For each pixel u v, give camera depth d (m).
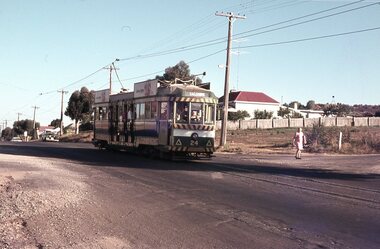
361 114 118.88
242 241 8.16
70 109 92.25
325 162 26.86
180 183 15.53
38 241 8.08
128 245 7.88
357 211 10.94
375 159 28.91
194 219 9.92
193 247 7.78
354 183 16.88
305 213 10.63
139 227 9.19
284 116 100.12
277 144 44.03
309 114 117.69
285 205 11.63
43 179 16.31
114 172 18.70
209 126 24.05
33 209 10.86
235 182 15.99
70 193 13.24
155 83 24.97
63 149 35.59
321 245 7.92
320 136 38.59
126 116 28.75
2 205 11.27
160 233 8.72
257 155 32.91
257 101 99.75
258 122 76.56
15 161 23.38
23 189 13.91
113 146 31.02
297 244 7.98
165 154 24.47
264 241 8.16
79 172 18.69
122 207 11.24
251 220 9.83
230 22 39.31
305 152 36.28
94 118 35.38
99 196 12.81
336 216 10.33
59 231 8.83
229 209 11.03
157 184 15.25
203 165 22.41
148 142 25.44
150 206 11.38
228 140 50.19
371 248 7.74
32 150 33.94
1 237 8.28
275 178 17.48
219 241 8.16
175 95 23.58
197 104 23.84
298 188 14.78
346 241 8.18
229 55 39.28
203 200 12.25
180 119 23.58
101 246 7.80
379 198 13.05
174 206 11.39
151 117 25.22
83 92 92.00
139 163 22.67
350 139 39.44
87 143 53.91
